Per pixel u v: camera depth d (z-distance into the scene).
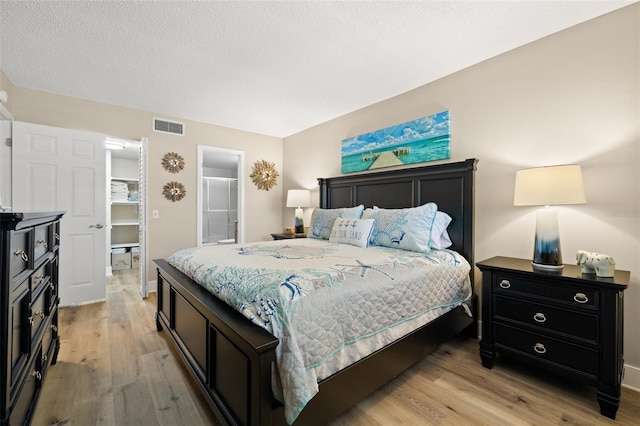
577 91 2.05
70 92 3.19
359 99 3.37
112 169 5.66
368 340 1.56
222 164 6.88
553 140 2.16
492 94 2.49
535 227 2.15
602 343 1.59
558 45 2.14
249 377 1.18
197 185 4.18
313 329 1.31
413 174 2.96
